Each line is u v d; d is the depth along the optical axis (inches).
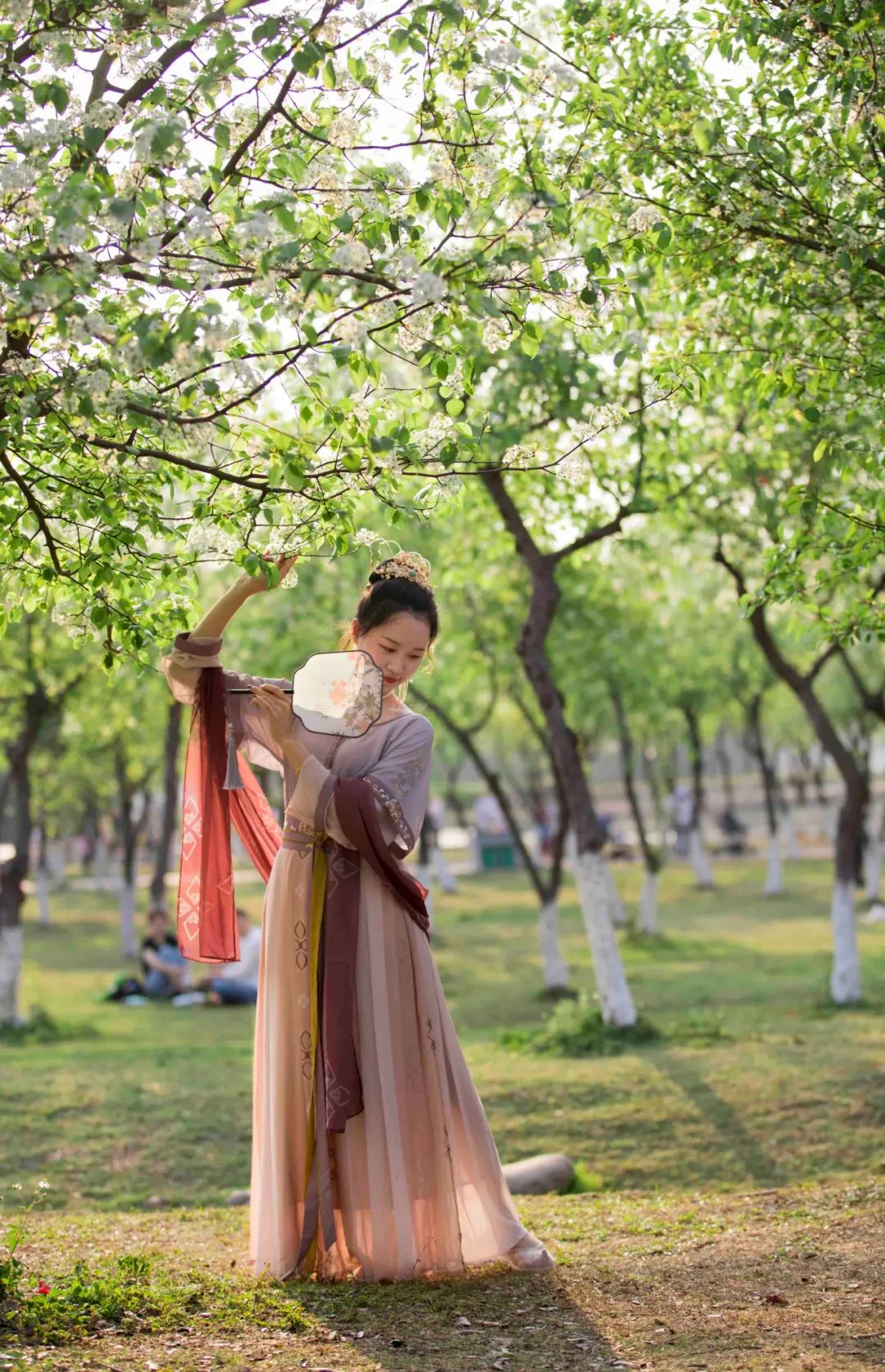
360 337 148.8
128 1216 261.1
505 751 1768.0
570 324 177.6
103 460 178.2
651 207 212.1
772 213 223.6
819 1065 404.2
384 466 163.8
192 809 182.5
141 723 891.4
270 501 173.6
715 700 1149.1
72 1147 359.6
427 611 174.2
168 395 164.2
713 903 1174.3
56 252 148.6
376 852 168.2
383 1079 168.4
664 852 1424.7
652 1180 323.0
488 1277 171.0
